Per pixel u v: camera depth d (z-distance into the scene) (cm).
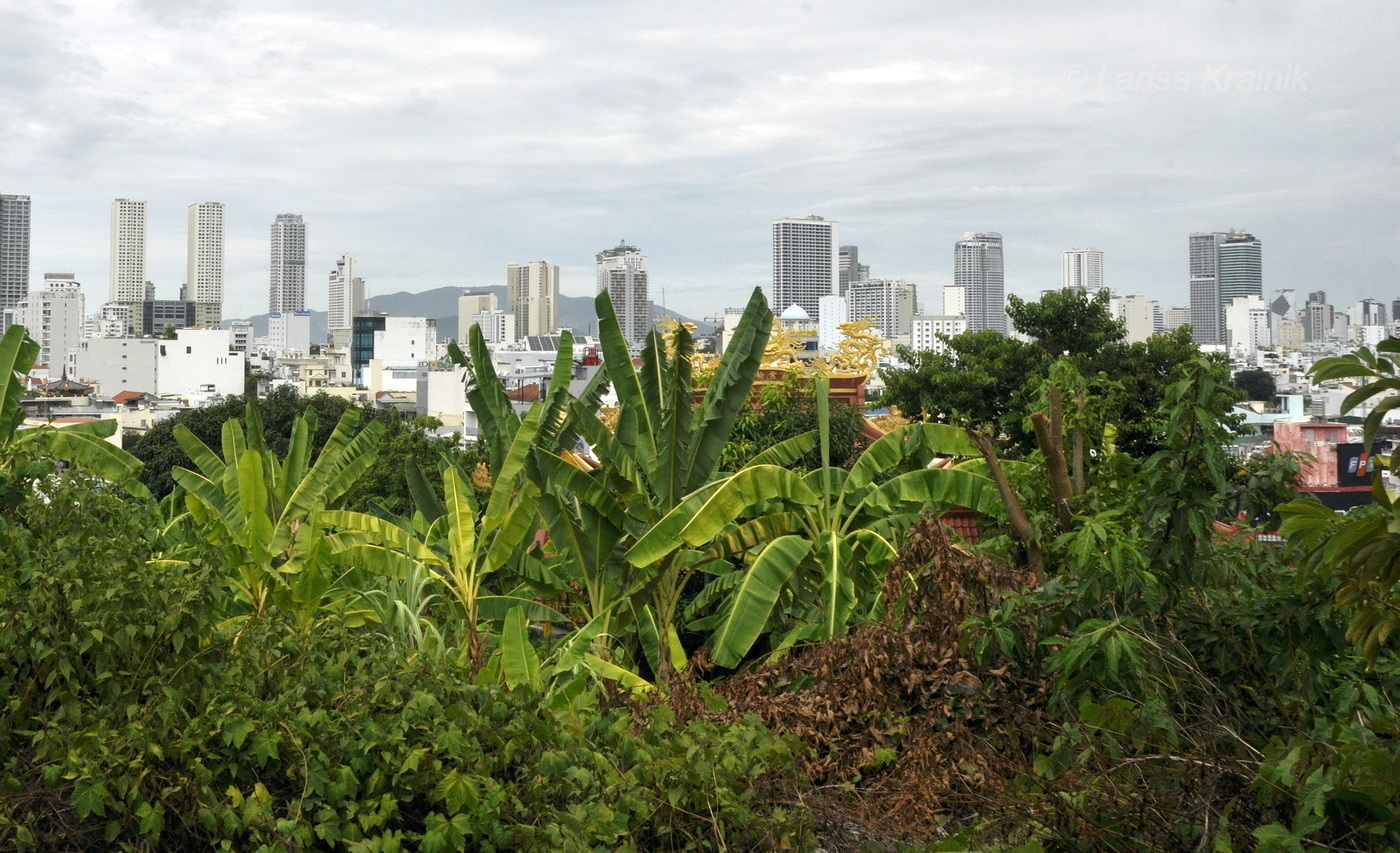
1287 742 543
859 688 664
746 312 1177
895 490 1098
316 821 479
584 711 609
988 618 636
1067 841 471
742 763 523
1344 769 421
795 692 716
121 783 439
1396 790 412
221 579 613
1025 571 817
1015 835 485
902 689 657
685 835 497
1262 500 752
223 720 482
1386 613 458
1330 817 437
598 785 507
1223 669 608
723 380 1160
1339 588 506
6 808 436
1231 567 674
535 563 1198
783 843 494
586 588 1194
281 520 1141
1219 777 478
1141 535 700
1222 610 645
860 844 525
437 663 632
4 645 510
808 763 623
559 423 1227
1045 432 906
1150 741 513
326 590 1157
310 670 554
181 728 500
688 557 1132
